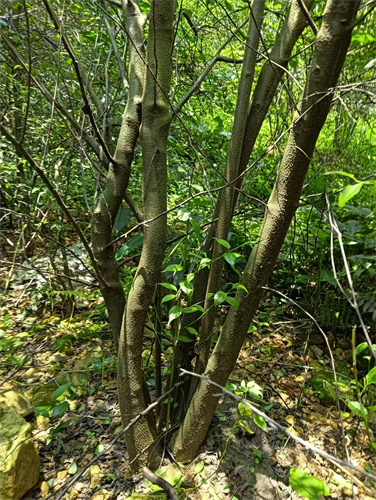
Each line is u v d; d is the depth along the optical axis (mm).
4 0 1689
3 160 2006
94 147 1343
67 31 1946
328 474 1158
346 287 1721
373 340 1638
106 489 1103
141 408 1099
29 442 1122
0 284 2381
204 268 1243
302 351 1744
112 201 1158
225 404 1365
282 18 1486
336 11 694
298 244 1947
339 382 1412
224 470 1139
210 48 2559
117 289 1183
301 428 1324
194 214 1652
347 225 1738
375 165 2076
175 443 1161
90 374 1580
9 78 1900
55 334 1910
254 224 2209
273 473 1136
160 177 1031
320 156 2062
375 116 1917
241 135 1070
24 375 1609
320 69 740
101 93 2121
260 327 1907
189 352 1232
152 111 1011
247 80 1053
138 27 1193
